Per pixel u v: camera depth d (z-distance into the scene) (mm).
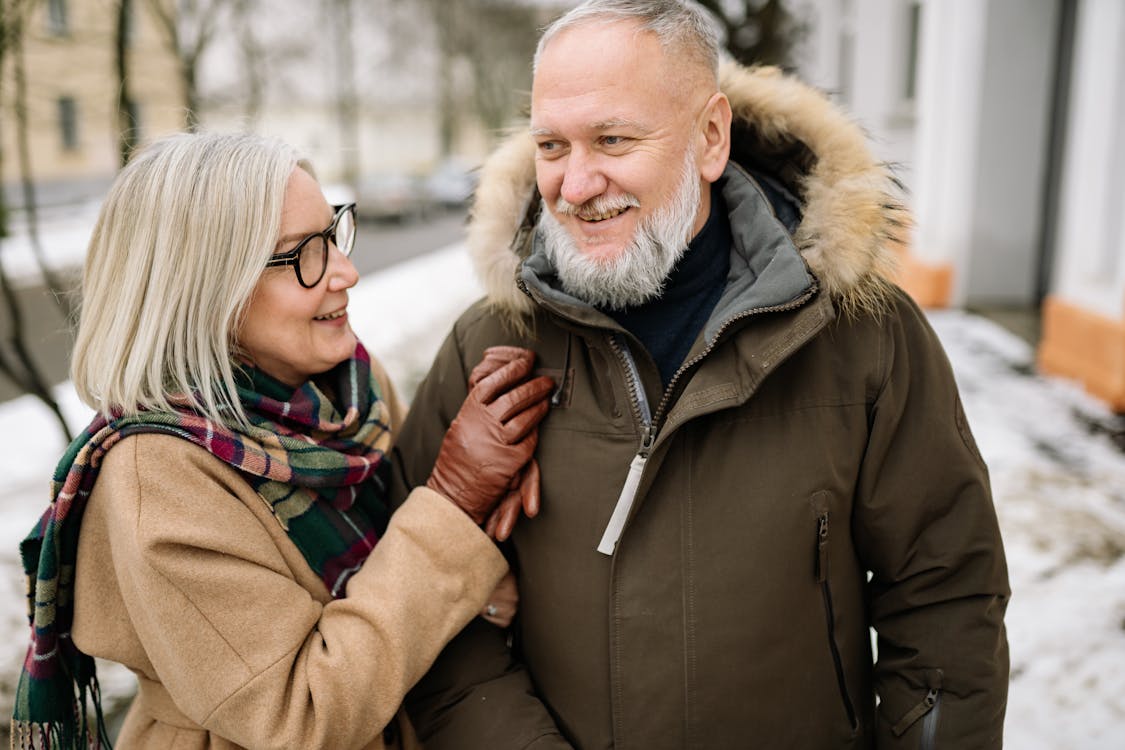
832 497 1211
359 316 9617
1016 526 3625
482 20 34344
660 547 1207
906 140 8992
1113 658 2742
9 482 4715
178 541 1098
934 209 7949
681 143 1205
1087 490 3955
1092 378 5293
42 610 1179
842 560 1254
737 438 1213
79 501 1171
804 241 1219
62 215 11680
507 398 1269
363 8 25797
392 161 44906
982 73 7301
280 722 1125
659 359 1333
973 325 7125
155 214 1174
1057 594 3121
